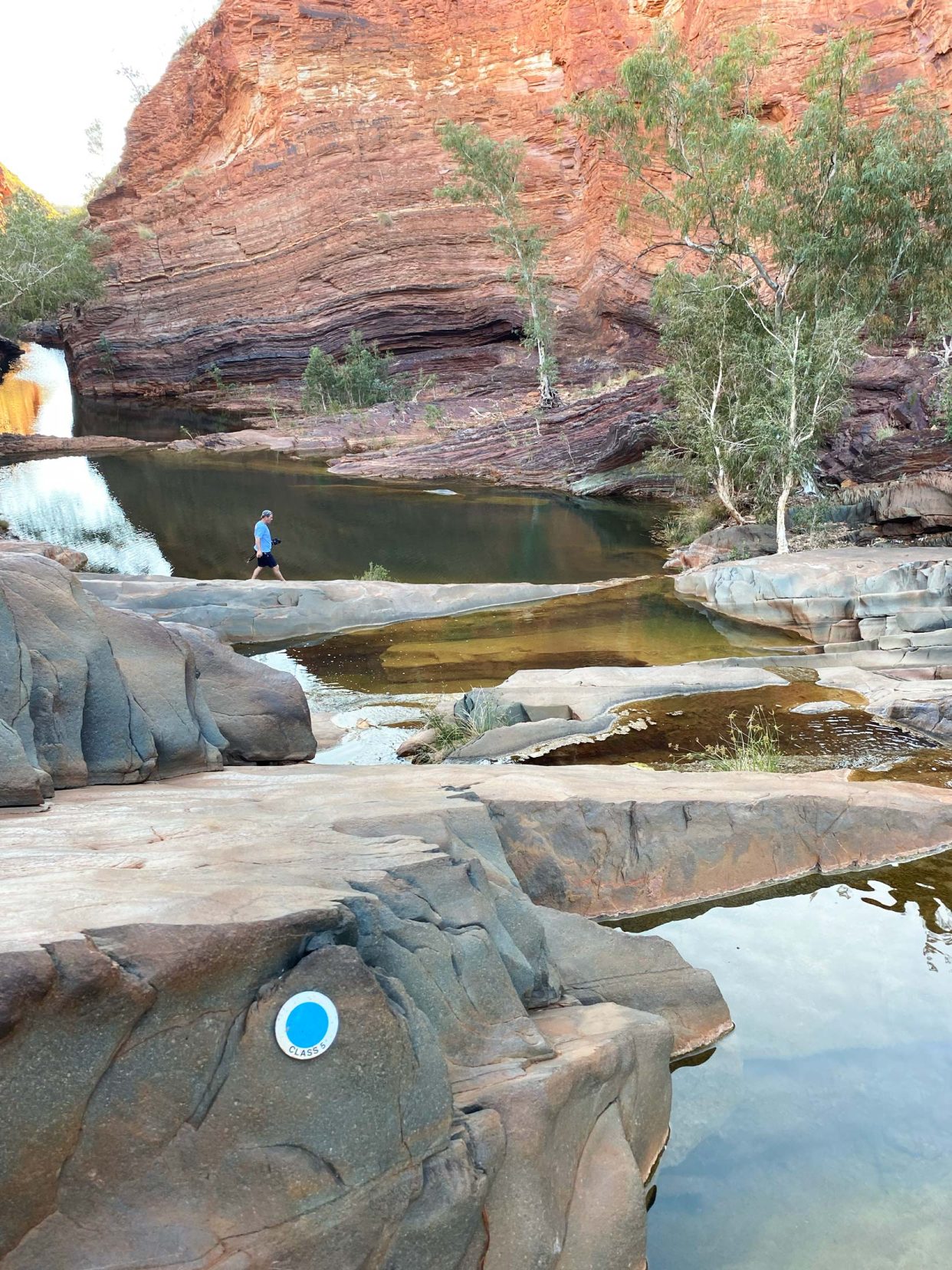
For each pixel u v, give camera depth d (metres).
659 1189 3.17
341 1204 2.18
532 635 12.26
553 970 3.72
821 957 4.63
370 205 43.56
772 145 19.95
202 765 5.39
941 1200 3.10
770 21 30.19
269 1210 2.12
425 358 43.91
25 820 3.38
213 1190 2.10
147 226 50.34
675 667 9.82
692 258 34.16
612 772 6.21
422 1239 2.28
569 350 40.09
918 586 11.57
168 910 2.23
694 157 21.97
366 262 43.78
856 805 5.75
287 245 45.88
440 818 3.75
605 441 28.50
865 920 5.02
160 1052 2.10
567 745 7.73
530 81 41.09
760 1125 3.47
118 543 19.19
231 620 12.20
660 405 26.59
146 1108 2.08
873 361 25.05
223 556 18.05
